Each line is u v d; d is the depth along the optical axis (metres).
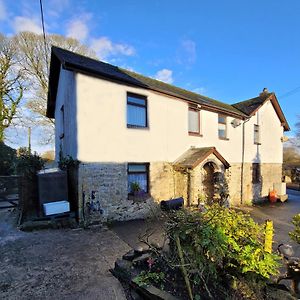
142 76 12.55
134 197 9.22
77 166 8.05
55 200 8.20
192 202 9.92
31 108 20.59
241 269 3.06
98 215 8.30
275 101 17.28
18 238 6.46
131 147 9.34
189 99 11.38
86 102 8.27
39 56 19.95
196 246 3.09
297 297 2.95
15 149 19.22
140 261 4.27
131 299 3.59
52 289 3.87
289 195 19.47
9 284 4.02
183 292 3.25
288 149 36.50
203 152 10.59
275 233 7.76
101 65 10.28
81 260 5.05
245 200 14.63
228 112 13.52
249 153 15.28
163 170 10.40
